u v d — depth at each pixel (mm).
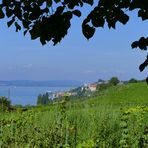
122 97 55562
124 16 5629
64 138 10297
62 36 5812
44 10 5859
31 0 6004
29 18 5879
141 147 9680
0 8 6055
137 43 6012
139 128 10820
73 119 13656
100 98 52750
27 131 10336
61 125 10805
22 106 26734
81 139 11078
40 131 10070
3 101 25516
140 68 6168
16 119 11539
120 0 5578
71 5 5770
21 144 9664
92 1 5812
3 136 10047
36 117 13188
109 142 10648
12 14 6105
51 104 22453
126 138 10188
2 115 16203
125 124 10320
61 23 5742
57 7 5762
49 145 9586
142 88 61750
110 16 5656
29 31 5840
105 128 11547
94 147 6133
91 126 12539
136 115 11938
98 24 5664
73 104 19344
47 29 5770
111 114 13875
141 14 5668
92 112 14922
